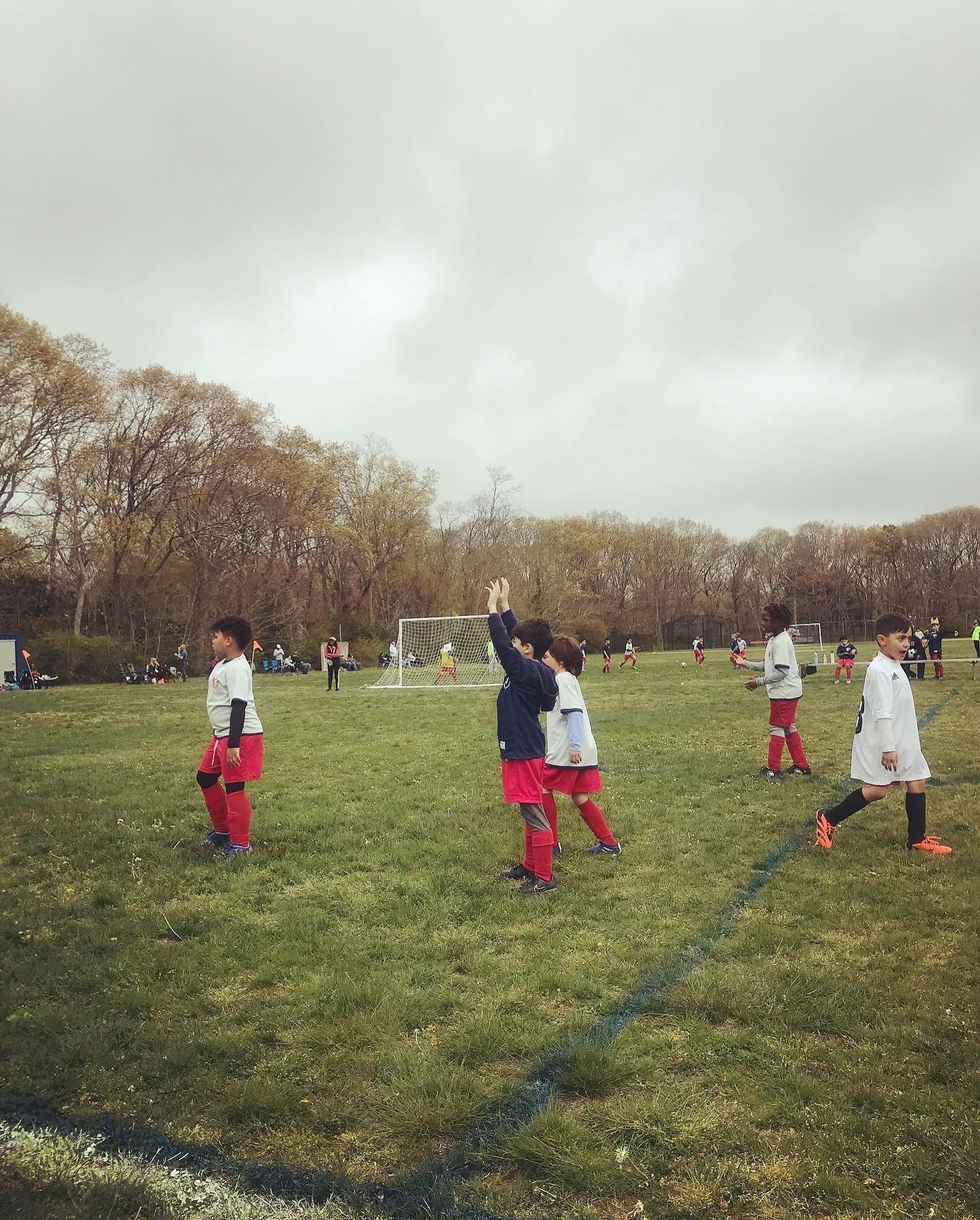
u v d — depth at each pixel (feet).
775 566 290.35
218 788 22.81
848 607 278.87
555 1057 11.16
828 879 19.11
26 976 14.07
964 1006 12.50
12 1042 11.73
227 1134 9.69
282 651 148.05
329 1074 10.91
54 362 130.62
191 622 155.12
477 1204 8.44
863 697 21.65
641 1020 12.36
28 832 24.68
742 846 22.09
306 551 183.01
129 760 38.96
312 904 18.17
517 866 20.44
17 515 138.10
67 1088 10.64
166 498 154.10
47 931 16.43
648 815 25.86
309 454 180.04
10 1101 10.37
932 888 18.25
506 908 17.54
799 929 15.98
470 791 29.89
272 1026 12.30
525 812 18.85
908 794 21.27
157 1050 11.57
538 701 19.25
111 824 25.52
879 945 15.06
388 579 188.55
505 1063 11.23
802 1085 10.37
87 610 152.46
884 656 21.52
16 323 125.49
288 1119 9.96
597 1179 8.72
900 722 21.07
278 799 29.30
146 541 148.36
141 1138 9.63
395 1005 12.76
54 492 140.56
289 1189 8.75
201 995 13.51
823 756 36.45
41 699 80.02
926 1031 11.73
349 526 178.70
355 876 20.16
